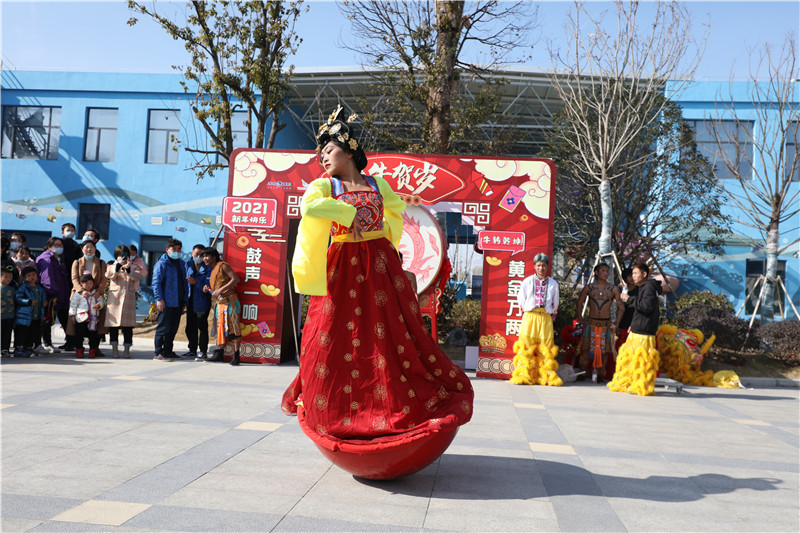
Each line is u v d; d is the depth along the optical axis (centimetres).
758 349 1116
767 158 1759
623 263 1462
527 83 1939
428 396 343
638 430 553
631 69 1264
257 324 960
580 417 606
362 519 294
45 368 779
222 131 1402
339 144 363
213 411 545
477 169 940
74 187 2150
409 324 352
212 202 2122
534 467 405
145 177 2139
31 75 2175
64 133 2161
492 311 928
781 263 1895
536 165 933
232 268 962
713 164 1519
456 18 1327
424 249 906
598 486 368
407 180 942
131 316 952
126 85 2152
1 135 2191
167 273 945
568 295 1279
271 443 436
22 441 413
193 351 1027
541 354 861
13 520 272
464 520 299
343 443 330
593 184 1433
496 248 934
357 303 346
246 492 327
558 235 1515
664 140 1480
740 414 678
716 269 1953
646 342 805
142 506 297
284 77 1465
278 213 970
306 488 339
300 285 335
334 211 330
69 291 1017
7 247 863
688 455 464
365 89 2066
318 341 344
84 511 287
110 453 392
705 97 1869
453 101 1543
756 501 353
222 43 1406
